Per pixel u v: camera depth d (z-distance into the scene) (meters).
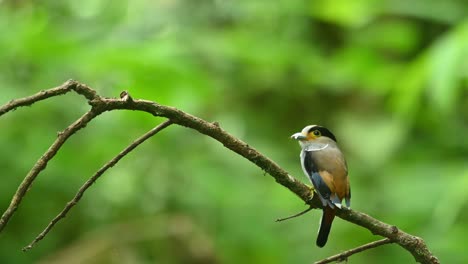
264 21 13.80
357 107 13.48
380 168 12.62
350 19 13.48
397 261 11.48
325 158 6.80
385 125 12.97
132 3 13.42
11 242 10.04
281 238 11.24
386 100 13.33
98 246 10.20
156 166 11.10
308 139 7.02
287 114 13.49
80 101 10.82
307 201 5.48
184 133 11.70
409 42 13.77
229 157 11.95
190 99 11.41
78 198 5.07
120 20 13.09
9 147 9.96
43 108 10.48
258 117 13.36
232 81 13.16
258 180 11.90
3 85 10.53
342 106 13.55
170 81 11.17
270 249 11.02
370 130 12.98
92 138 10.73
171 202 11.02
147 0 13.50
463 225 11.75
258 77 13.27
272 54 12.91
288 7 13.66
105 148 10.66
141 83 11.16
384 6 13.42
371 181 12.54
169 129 11.34
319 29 13.85
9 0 12.44
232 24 13.91
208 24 13.68
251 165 11.93
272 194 11.65
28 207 10.05
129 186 10.78
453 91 10.20
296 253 11.31
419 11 13.24
